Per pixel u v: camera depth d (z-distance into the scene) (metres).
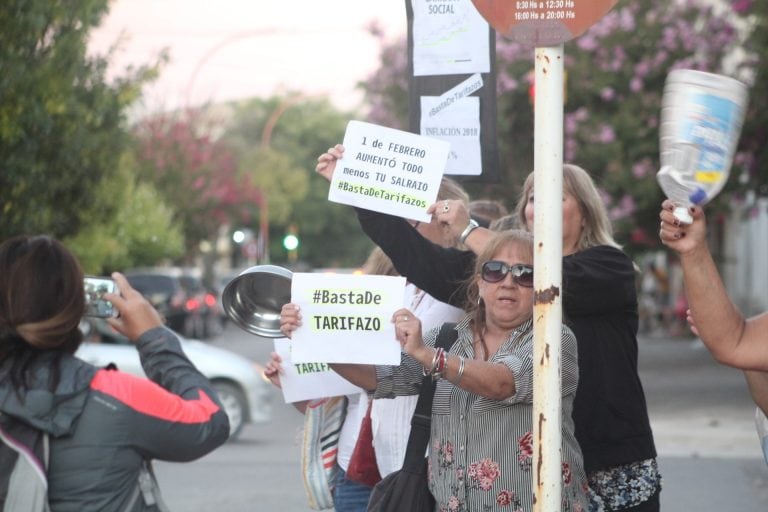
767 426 6.63
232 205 78.50
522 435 6.60
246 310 7.09
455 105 9.07
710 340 5.61
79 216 22.75
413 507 6.91
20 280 5.44
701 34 33.09
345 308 6.61
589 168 33.06
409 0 9.17
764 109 29.77
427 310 8.32
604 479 7.50
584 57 33.38
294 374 8.09
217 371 23.94
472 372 6.40
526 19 5.87
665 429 23.50
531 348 6.68
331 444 8.70
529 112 35.25
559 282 5.83
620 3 33.72
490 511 6.61
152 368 5.86
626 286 7.58
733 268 64.81
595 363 7.48
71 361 5.48
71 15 19.92
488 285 6.87
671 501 16.45
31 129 19.77
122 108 23.80
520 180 33.81
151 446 5.51
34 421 5.29
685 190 5.43
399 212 7.37
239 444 23.41
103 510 5.40
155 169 70.69
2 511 5.28
